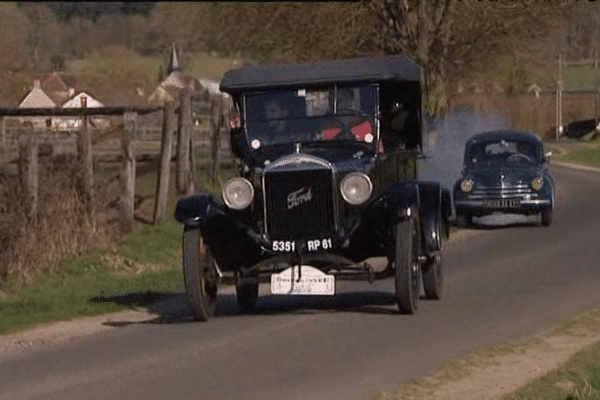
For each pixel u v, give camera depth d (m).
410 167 41.69
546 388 24.70
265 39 121.31
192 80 144.62
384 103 38.41
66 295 47.91
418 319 34.75
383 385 24.44
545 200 72.38
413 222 36.09
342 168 35.31
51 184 62.22
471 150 77.19
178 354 29.27
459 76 120.31
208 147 101.38
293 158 35.69
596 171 175.38
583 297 39.72
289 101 38.59
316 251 35.25
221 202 36.78
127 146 69.69
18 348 31.69
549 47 115.38
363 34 120.56
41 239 58.22
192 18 127.12
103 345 31.56
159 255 62.69
